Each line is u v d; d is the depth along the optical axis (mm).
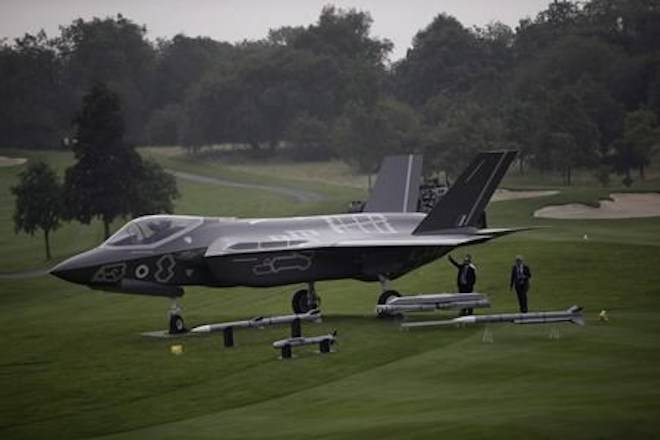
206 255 146625
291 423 92562
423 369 112562
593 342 124188
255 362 120625
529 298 175125
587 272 195375
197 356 125875
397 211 178375
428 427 85312
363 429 86875
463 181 163750
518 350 120250
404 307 147500
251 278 151000
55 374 119625
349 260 157625
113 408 103125
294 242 152125
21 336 152500
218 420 96062
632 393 93875
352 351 125062
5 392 111750
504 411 89312
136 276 147125
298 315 147375
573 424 82562
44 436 94625
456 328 138875
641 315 151125
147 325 159625
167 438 90438
